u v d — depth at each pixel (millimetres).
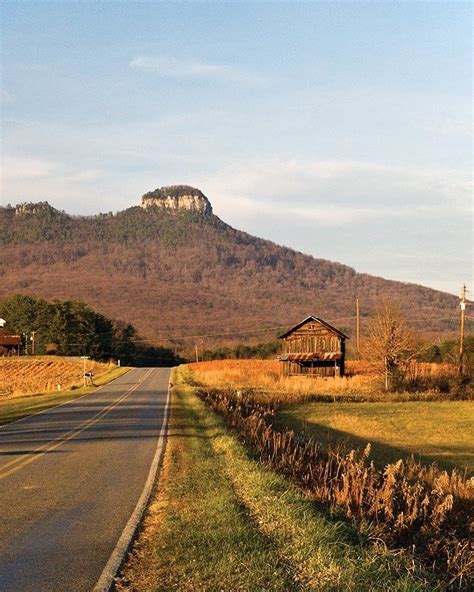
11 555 8562
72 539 9352
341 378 63500
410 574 7738
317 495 12773
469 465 23188
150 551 8773
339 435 30672
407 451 26359
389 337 58969
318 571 7766
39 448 20125
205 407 34625
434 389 55875
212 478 14008
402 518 11578
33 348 139375
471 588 8836
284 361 73750
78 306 151625
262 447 19344
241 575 7504
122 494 12789
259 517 10523
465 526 13148
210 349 168625
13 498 12430
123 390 57531
